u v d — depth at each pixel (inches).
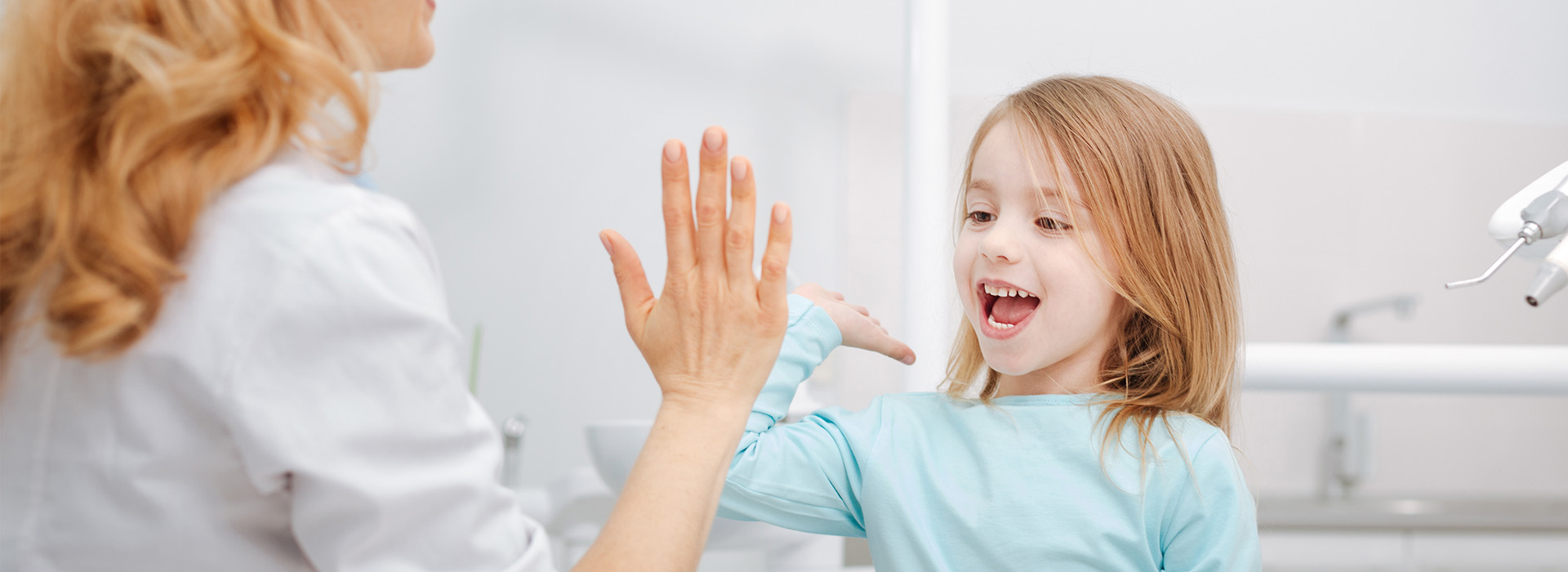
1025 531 28.4
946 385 41.6
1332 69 93.0
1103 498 28.4
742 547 58.8
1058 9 91.7
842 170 87.3
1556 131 91.3
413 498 17.8
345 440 17.2
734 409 21.7
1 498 17.4
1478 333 87.7
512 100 87.2
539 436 84.1
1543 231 28.0
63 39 17.5
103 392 17.1
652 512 20.0
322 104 19.7
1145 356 30.9
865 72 89.0
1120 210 30.0
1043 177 29.7
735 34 88.7
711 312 21.5
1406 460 86.0
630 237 86.7
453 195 85.7
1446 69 93.5
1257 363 34.2
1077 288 29.2
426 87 86.6
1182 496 28.2
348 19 21.5
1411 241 88.7
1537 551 81.7
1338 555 80.3
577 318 85.6
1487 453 86.4
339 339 17.3
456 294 84.7
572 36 88.1
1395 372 33.3
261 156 17.8
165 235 17.0
